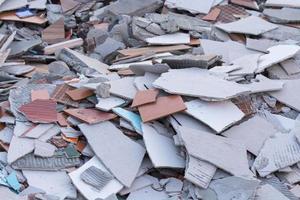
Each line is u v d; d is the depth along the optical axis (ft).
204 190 7.32
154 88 8.15
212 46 9.51
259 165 7.60
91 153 7.75
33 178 7.55
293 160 7.64
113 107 8.06
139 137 7.89
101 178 7.44
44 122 7.98
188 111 7.86
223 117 7.86
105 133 7.83
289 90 8.50
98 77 8.71
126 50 9.73
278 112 8.36
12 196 7.33
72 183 7.48
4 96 8.60
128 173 7.51
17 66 9.51
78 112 8.07
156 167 7.54
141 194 7.47
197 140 7.61
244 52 9.37
